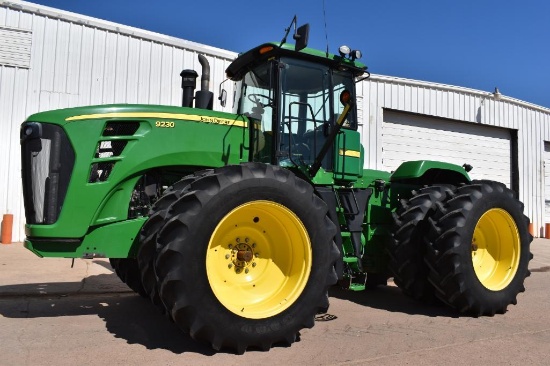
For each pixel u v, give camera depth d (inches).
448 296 178.2
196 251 125.4
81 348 133.3
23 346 134.3
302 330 157.0
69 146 146.9
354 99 195.5
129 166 151.6
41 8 369.1
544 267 346.6
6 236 350.9
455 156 538.0
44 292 210.2
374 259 204.4
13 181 361.4
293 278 143.2
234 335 128.0
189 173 168.7
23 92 363.9
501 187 194.4
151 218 140.1
